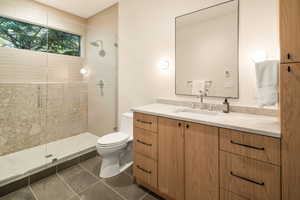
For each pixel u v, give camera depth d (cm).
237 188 110
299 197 90
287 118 92
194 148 131
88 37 315
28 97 250
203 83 177
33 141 256
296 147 90
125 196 162
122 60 263
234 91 159
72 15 301
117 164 204
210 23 171
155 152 158
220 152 117
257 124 113
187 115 142
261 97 123
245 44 150
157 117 155
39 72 261
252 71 148
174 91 205
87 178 192
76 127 311
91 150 247
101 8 282
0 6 220
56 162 209
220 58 166
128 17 250
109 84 284
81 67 316
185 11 189
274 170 96
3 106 226
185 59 192
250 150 104
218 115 146
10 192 166
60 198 159
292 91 91
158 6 213
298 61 89
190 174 134
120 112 271
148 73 230
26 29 250
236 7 153
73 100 305
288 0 92
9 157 221
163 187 153
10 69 232
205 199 126
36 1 254
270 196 98
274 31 134
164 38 210
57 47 286
